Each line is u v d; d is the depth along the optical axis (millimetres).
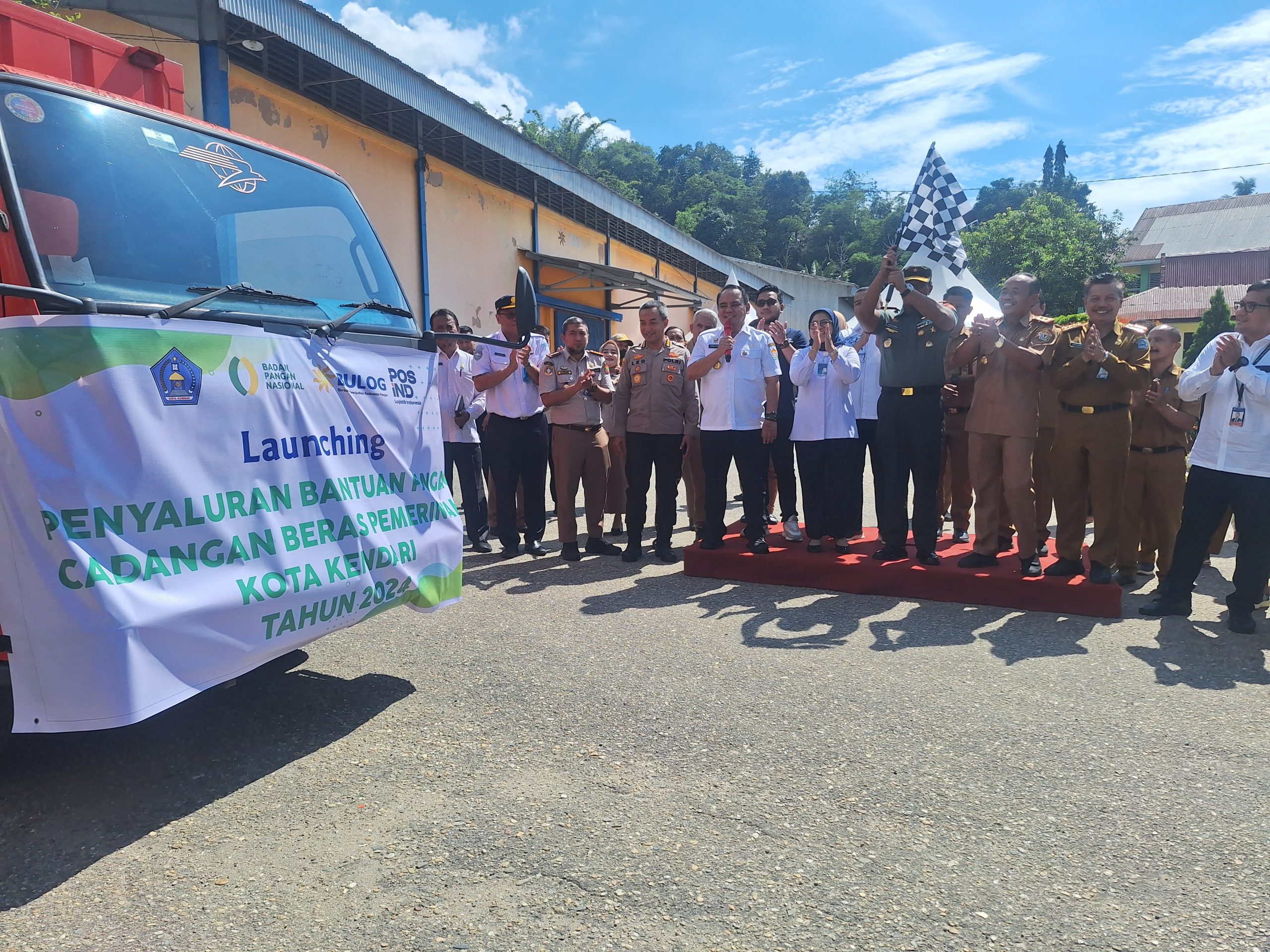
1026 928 2059
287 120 9633
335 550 3105
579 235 18344
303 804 2705
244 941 2023
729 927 2066
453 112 12172
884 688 3650
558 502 6371
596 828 2539
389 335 3527
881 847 2428
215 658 2637
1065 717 3332
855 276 71125
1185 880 2256
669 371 6168
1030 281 4762
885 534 5312
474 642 4340
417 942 2016
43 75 2838
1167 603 4699
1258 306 4297
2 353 2246
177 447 2551
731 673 3850
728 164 80438
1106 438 4754
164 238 2854
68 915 2127
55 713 2336
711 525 5848
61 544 2283
